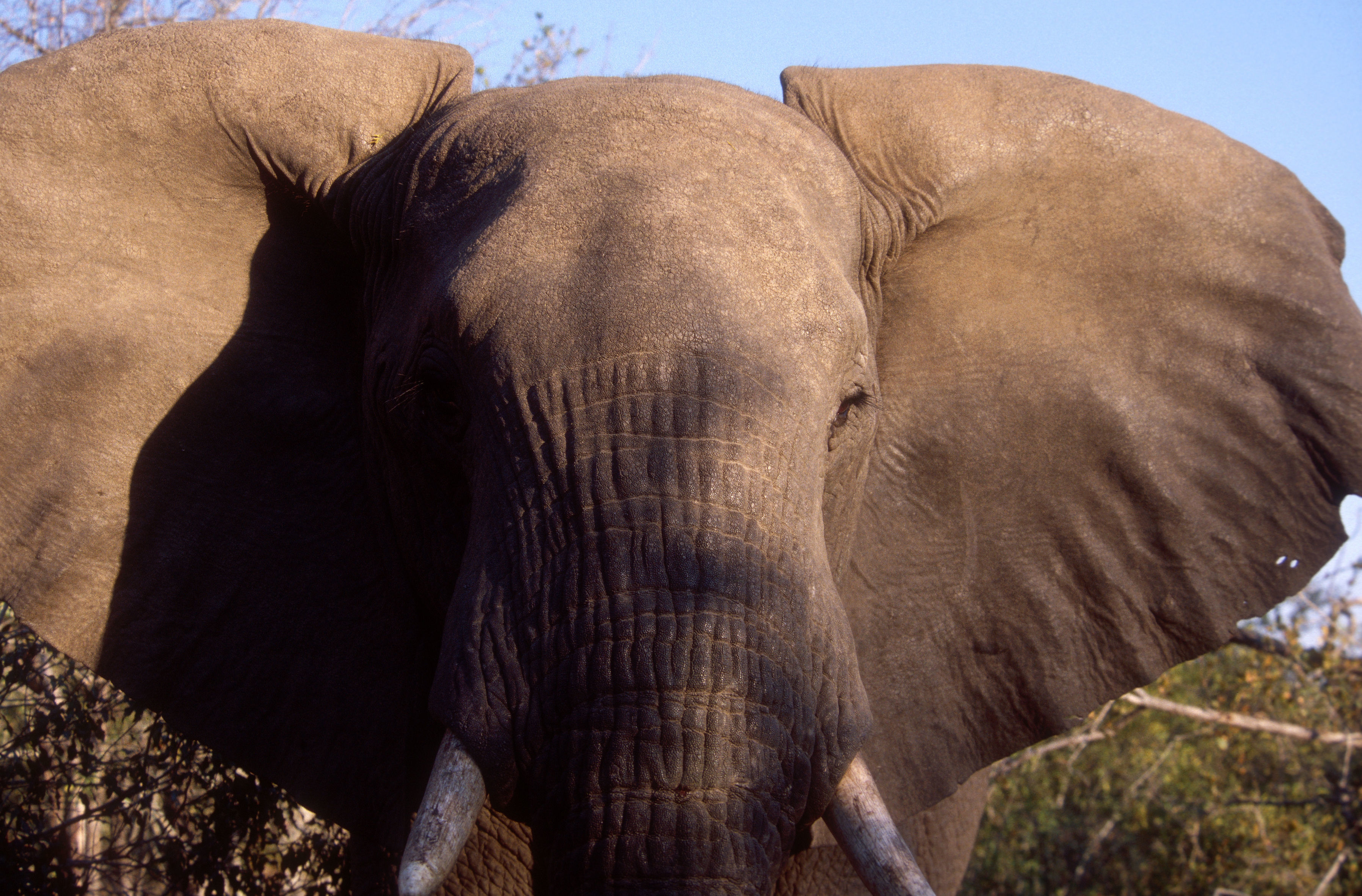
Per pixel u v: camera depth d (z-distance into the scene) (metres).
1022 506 5.61
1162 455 5.58
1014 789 13.51
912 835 6.51
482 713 3.83
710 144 4.56
